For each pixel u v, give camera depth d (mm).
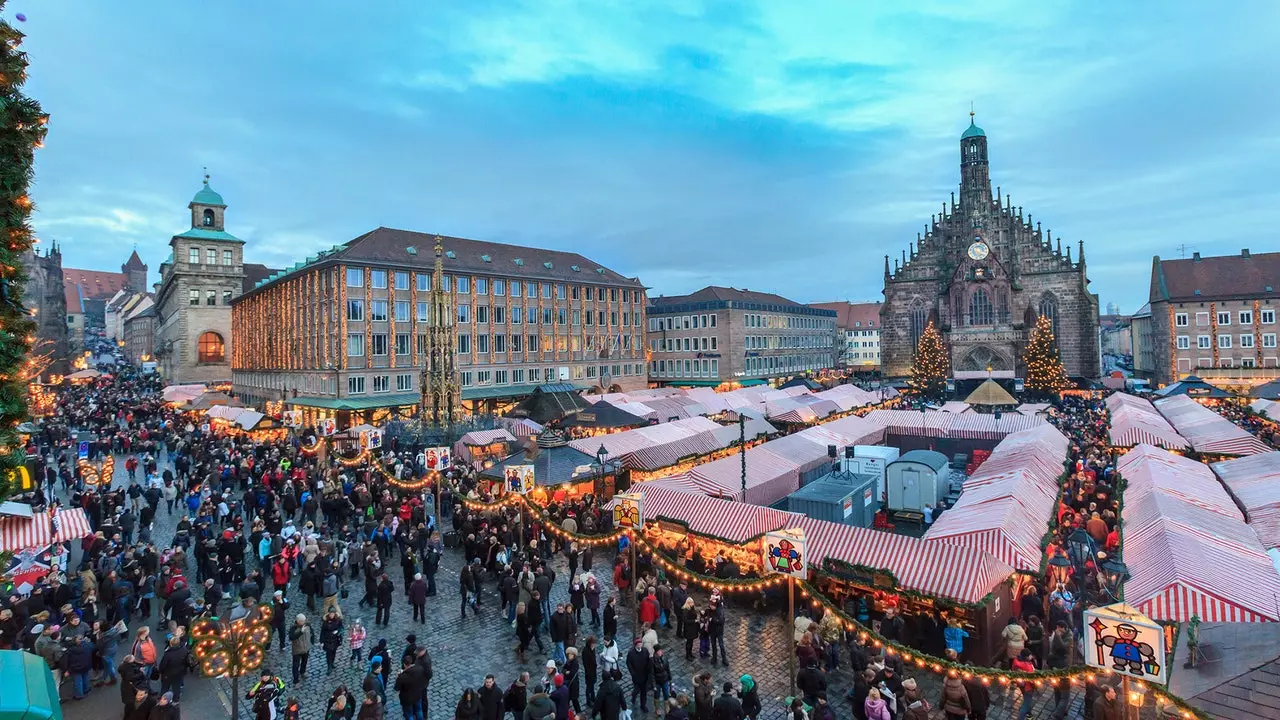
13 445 8477
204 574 21250
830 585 19234
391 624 19531
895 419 45938
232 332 98562
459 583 22984
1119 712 11953
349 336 65000
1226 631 13586
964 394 91188
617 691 13445
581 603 19312
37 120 8633
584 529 25562
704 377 102688
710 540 21938
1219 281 93438
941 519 22172
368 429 36250
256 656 12805
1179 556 16031
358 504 29250
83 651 15047
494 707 12945
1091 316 96000
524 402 48812
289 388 75375
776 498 30344
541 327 82438
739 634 18922
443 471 33406
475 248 82250
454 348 47281
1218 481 24938
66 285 169250
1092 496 28219
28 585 18641
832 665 16500
